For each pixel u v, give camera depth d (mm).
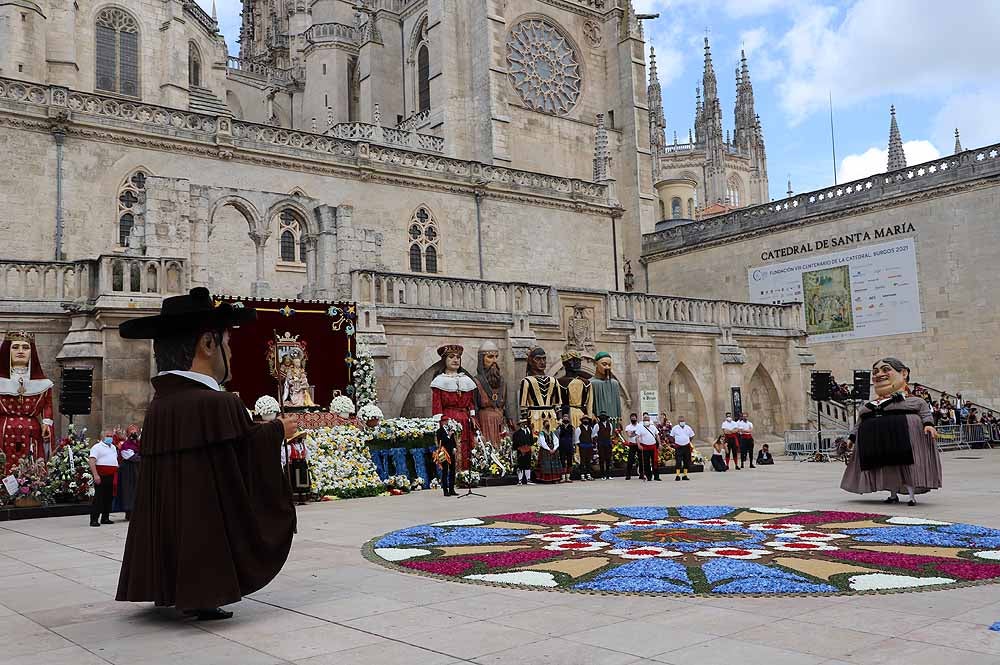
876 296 43750
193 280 24391
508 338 30172
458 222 43406
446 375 24797
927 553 10203
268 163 37000
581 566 9602
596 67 61344
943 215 41312
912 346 42312
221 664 6023
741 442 29188
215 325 8188
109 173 33125
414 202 41719
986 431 37281
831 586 8273
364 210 39812
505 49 54344
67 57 44312
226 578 7336
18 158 31328
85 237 32406
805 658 5852
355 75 66125
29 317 22781
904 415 15891
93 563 11141
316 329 24438
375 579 9242
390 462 22844
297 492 19656
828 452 33406
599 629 6809
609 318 33562
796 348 41281
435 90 54031
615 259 50156
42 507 18531
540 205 46969
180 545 7352
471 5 54844
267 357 23297
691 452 28062
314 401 24016
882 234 43625
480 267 43781
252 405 22766
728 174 99125
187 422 7566
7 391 19281
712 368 37750
